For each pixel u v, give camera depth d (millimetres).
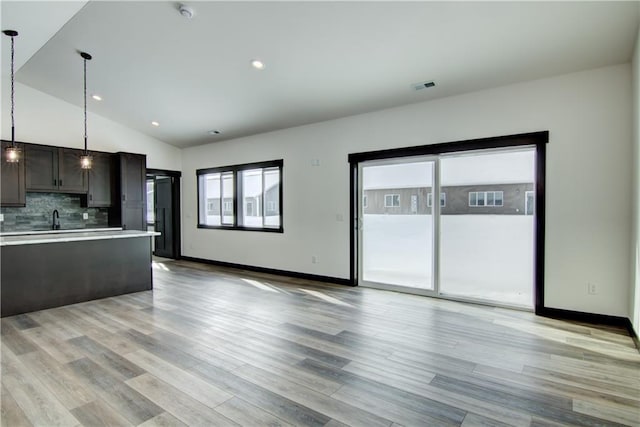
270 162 6324
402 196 4945
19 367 2613
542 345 3029
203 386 2346
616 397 2215
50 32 3279
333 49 3652
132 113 6250
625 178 3404
